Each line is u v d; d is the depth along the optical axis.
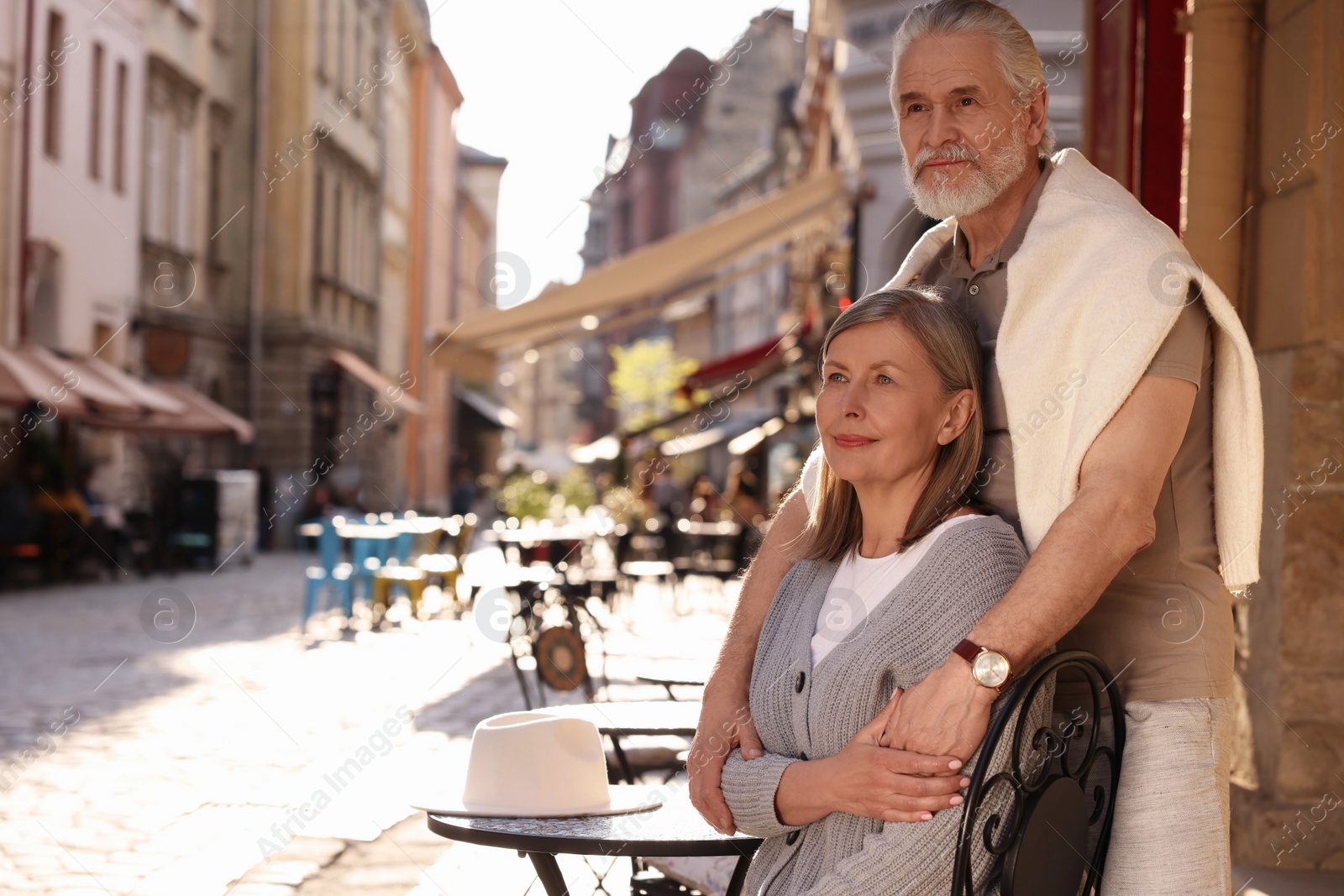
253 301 24.23
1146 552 1.95
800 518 2.24
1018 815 1.77
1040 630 1.74
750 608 2.22
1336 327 3.53
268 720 5.60
